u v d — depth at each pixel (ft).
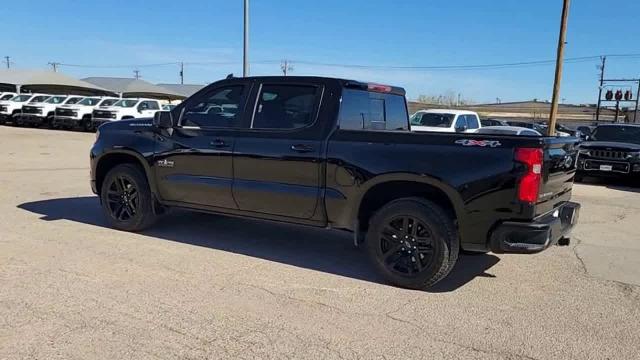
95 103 99.86
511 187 14.99
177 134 20.74
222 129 19.72
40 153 54.44
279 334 13.03
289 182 18.24
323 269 18.34
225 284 16.40
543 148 15.01
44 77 162.40
